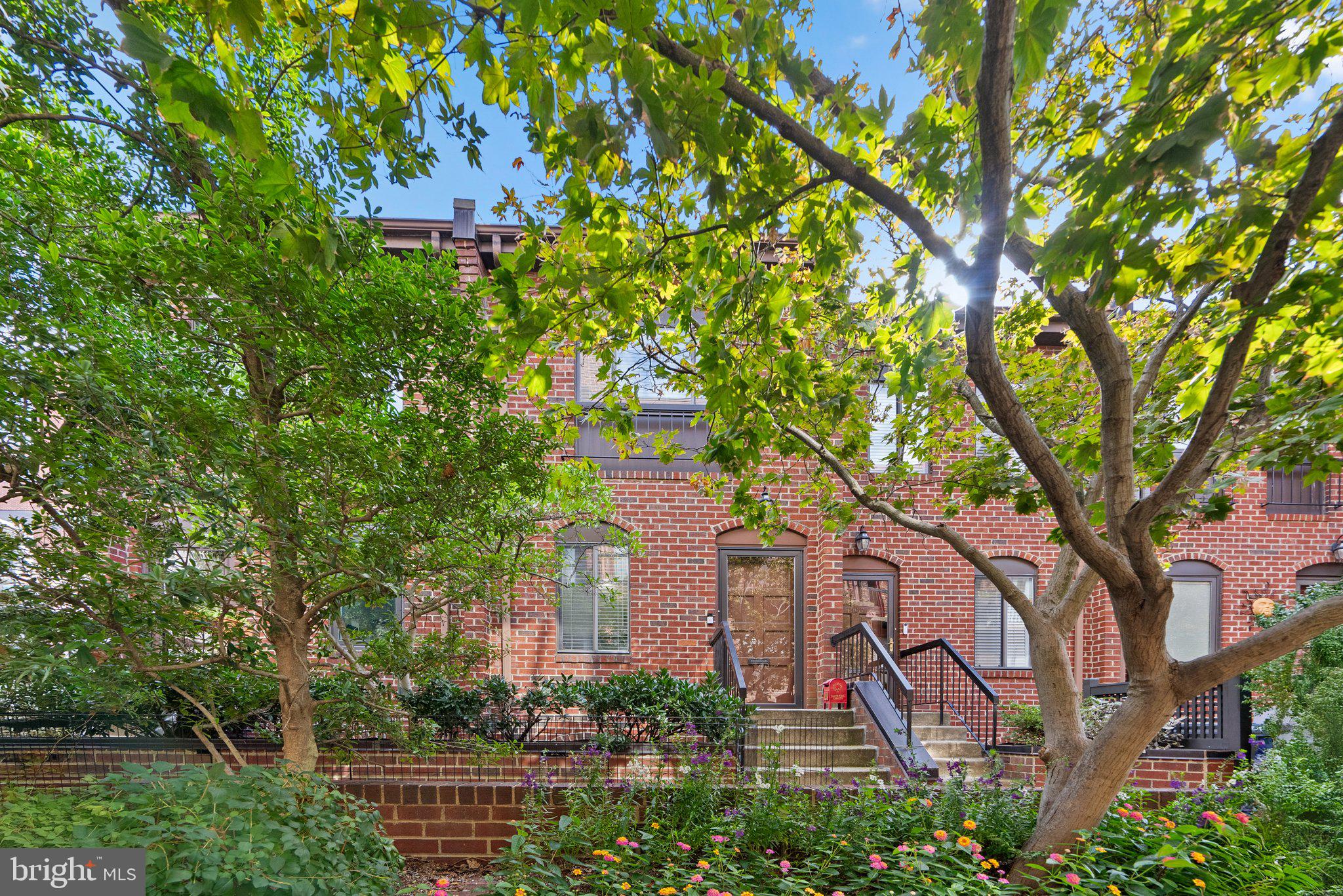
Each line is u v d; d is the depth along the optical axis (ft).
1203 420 10.65
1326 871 14.08
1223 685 24.86
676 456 19.85
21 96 11.79
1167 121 8.41
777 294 12.71
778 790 16.96
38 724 18.69
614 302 12.15
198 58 12.68
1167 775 23.91
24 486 11.51
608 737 21.40
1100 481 16.98
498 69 8.57
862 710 26.78
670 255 12.43
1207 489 17.04
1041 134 12.44
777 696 32.19
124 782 10.52
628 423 16.85
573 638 31.30
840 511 20.66
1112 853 14.01
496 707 23.70
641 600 31.35
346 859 11.78
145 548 11.78
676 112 8.78
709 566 31.76
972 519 33.78
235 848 9.86
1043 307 19.79
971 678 26.91
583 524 24.72
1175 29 8.29
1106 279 8.58
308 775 13.01
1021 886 13.07
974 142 10.73
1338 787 17.98
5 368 10.35
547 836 15.47
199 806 10.25
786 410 17.57
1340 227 10.24
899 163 12.38
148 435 11.40
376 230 13.19
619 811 16.53
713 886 12.96
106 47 11.97
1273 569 33.88
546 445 15.85
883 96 9.55
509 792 17.92
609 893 13.41
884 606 33.68
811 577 32.45
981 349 10.62
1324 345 12.14
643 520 31.68
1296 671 25.96
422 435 14.14
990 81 8.36
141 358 12.75
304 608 15.72
